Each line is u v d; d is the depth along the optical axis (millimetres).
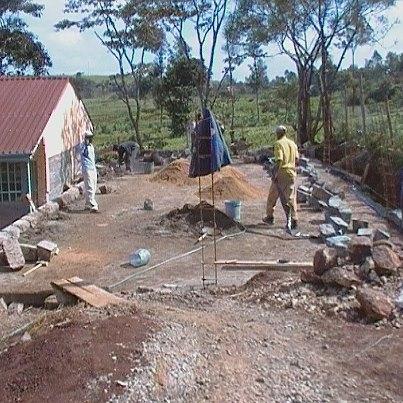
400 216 13086
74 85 23297
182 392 5156
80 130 24250
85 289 8516
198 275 10047
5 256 10914
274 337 6512
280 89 53125
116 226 14312
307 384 5453
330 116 28422
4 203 18469
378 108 26062
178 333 6160
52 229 14125
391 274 7766
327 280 7762
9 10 42031
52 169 20141
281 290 8023
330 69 34281
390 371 5738
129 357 5516
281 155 12719
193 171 11438
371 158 18812
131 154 24938
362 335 6551
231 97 45219
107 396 5016
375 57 37125
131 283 9844
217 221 13359
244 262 10031
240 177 20016
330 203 13797
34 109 20344
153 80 53375
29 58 42531
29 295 9453
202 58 37344
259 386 5371
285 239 12289
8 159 17938
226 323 6844
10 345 6781
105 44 39312
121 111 69000
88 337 5891
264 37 34625
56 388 5168
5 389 5309
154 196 18484
